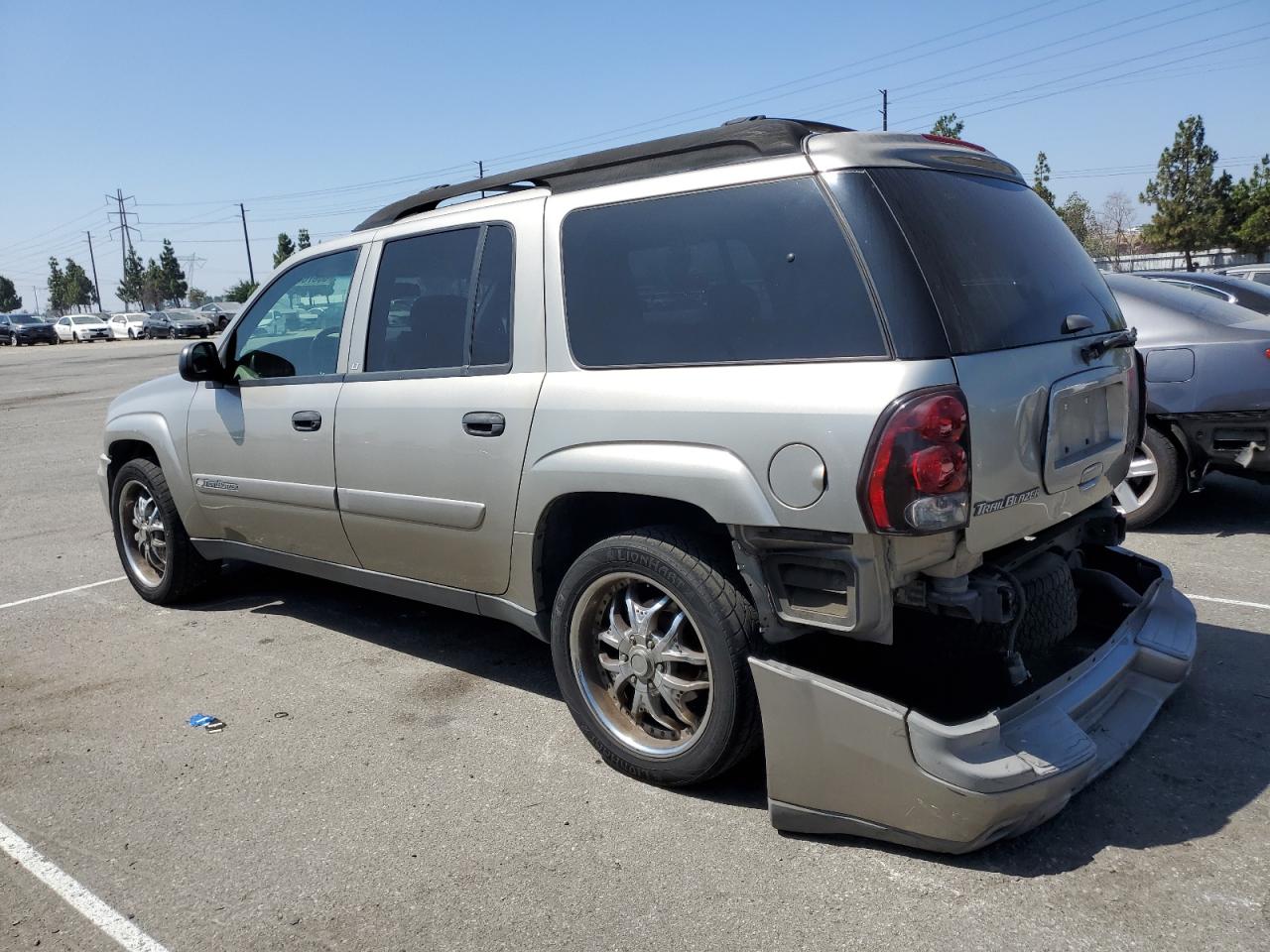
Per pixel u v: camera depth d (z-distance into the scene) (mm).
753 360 2990
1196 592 5102
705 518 3326
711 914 2691
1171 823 3000
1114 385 3445
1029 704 2922
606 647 3568
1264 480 6105
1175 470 6172
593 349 3412
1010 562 3066
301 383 4539
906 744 2729
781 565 2943
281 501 4699
